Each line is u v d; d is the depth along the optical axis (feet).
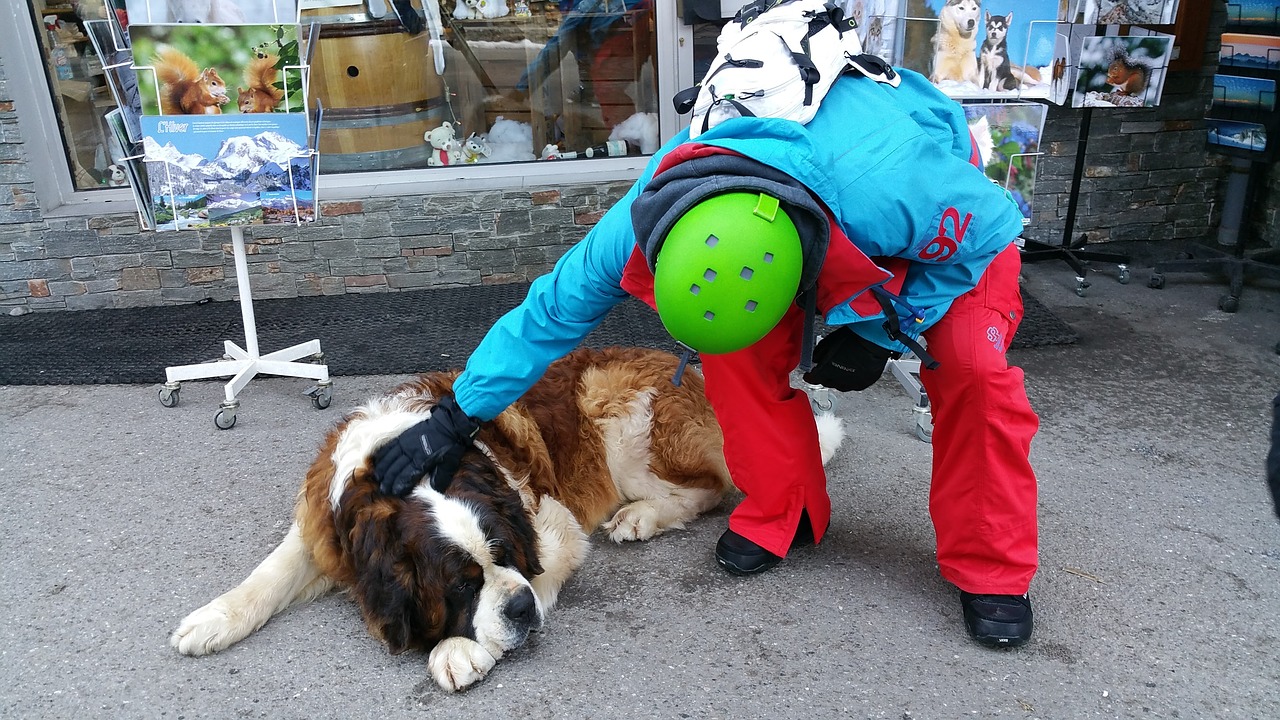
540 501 9.75
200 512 11.28
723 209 6.62
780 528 9.90
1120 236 20.76
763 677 8.43
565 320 8.38
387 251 18.47
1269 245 19.97
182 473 12.21
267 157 12.76
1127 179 20.27
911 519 11.10
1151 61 16.76
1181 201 20.63
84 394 14.60
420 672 8.55
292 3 12.37
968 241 7.54
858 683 8.34
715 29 18.79
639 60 19.13
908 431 13.46
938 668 8.53
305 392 14.52
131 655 8.82
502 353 8.46
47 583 9.93
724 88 7.20
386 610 8.37
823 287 7.66
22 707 8.17
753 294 6.58
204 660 8.74
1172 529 10.85
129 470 12.30
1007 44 12.95
